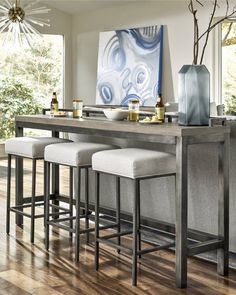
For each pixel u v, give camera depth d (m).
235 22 7.83
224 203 3.40
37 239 4.27
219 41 7.92
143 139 3.42
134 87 8.96
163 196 3.99
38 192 6.25
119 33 9.23
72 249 4.00
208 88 3.41
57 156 3.90
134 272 3.24
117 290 3.16
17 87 9.75
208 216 3.68
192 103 3.38
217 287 3.21
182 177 3.16
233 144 3.50
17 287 3.20
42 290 3.16
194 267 3.58
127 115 4.02
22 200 4.71
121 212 4.20
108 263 3.67
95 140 4.58
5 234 4.41
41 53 9.96
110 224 4.19
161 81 8.59
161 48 8.54
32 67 9.90
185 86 3.39
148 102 8.72
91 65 9.89
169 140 3.24
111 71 9.38
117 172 3.37
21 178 4.68
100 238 3.52
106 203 4.56
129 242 4.16
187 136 3.17
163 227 3.79
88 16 9.87
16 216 4.71
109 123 3.66
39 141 4.25
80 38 10.08
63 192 6.23
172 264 3.64
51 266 3.60
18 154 4.34
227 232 3.42
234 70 7.93
